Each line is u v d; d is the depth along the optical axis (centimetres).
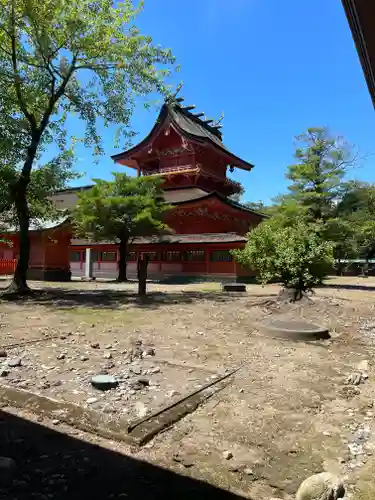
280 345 902
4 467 354
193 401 526
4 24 1659
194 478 352
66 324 1109
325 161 2877
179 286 2759
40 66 1773
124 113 1958
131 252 3956
